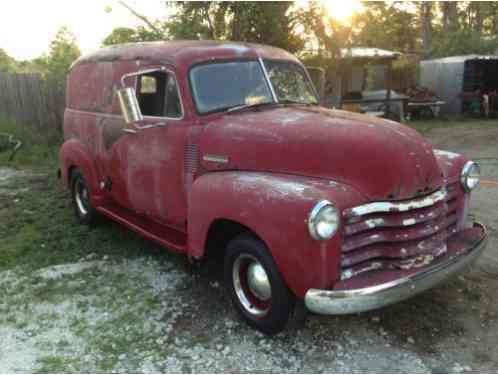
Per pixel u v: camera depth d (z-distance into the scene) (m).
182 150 4.66
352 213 3.45
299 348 3.84
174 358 3.75
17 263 5.55
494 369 3.56
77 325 4.23
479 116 20.56
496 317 4.23
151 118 5.01
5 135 11.54
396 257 3.63
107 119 5.74
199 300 4.62
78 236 6.33
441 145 13.47
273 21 10.81
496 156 11.45
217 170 4.37
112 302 4.61
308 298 3.38
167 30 11.12
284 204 3.46
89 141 6.23
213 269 5.29
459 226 4.47
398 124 4.10
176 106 4.75
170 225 5.12
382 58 17.55
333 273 3.41
